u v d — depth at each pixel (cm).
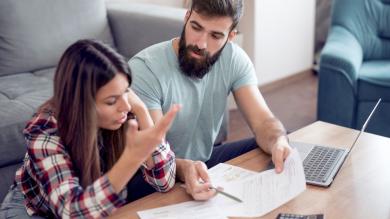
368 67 266
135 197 140
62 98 102
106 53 101
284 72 373
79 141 104
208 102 153
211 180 125
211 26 133
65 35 252
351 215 109
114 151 119
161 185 121
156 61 144
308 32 381
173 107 95
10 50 237
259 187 120
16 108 194
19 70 240
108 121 106
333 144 146
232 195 117
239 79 156
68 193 100
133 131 96
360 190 120
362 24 286
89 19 261
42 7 245
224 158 162
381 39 288
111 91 101
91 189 99
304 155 137
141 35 263
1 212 123
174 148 153
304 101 338
